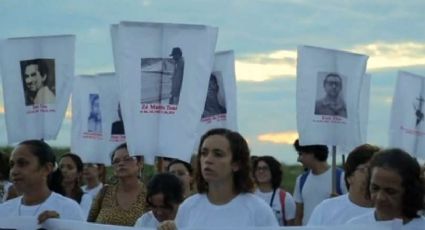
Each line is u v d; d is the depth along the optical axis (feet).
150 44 32.86
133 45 32.83
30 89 36.94
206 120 39.93
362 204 25.71
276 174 40.40
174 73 32.73
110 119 42.57
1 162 37.58
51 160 26.96
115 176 33.06
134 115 32.86
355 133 40.63
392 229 21.03
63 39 36.96
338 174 39.63
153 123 32.83
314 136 40.16
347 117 40.55
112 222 31.81
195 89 32.71
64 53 37.06
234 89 40.19
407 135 47.93
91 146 48.42
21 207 26.76
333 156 40.14
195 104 32.68
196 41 32.76
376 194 20.95
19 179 26.48
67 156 40.06
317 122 40.32
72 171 39.70
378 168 20.85
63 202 26.81
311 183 40.11
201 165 23.22
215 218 23.07
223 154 22.88
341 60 40.57
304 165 40.22
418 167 20.85
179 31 32.76
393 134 47.91
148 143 32.78
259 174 40.45
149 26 32.78
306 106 40.40
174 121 32.71
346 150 40.50
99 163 48.26
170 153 32.60
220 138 22.99
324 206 26.30
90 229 25.02
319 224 26.16
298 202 40.91
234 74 40.22
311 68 40.50
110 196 32.71
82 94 48.60
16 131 36.99
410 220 21.16
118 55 33.04
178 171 35.58
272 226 22.81
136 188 32.48
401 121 47.91
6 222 25.75
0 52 36.91
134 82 32.89
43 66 36.99
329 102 40.47
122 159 32.32
